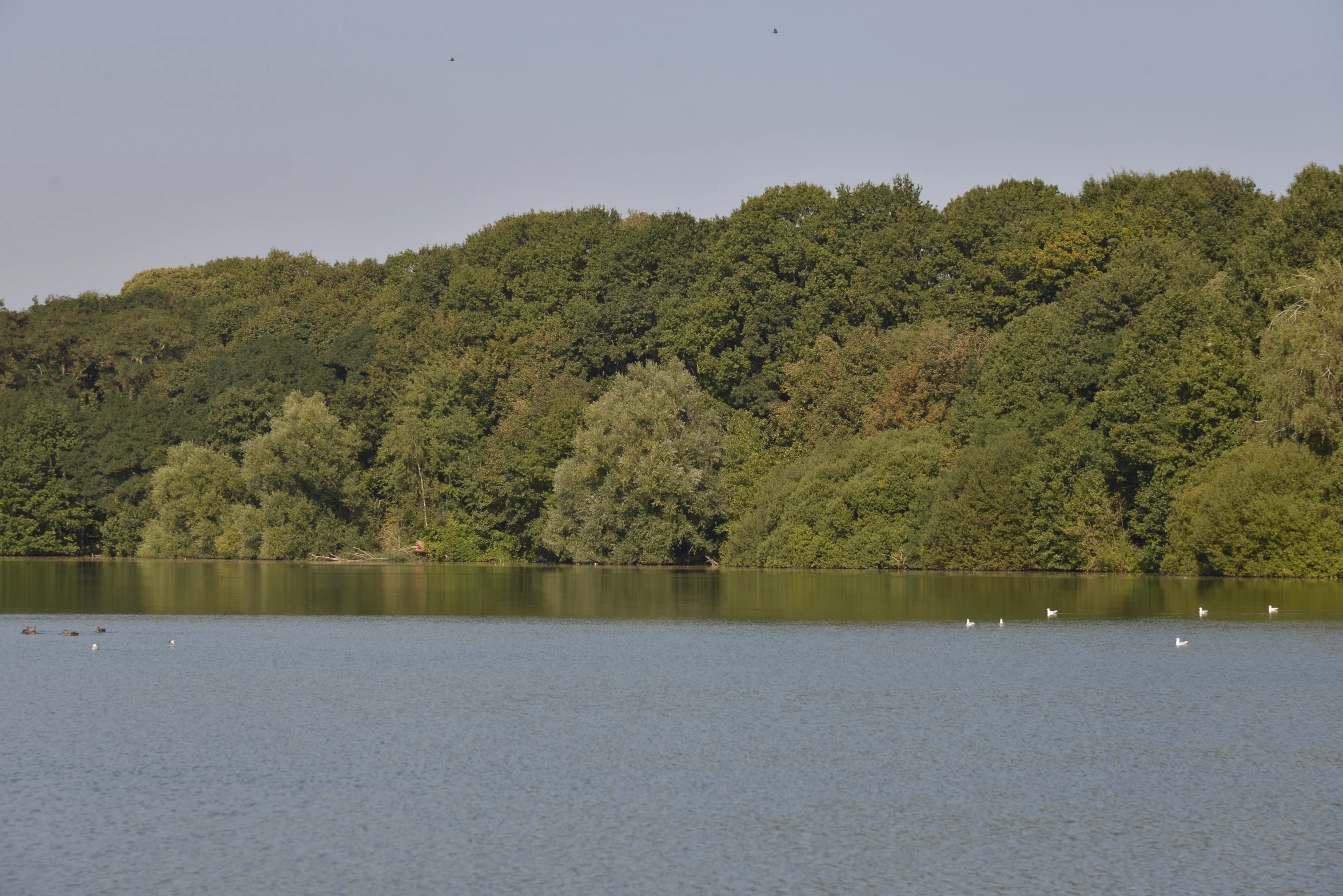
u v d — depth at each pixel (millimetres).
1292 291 110938
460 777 43844
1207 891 33875
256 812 40000
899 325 172250
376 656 70812
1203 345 117312
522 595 111625
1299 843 37281
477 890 33750
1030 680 61531
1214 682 60719
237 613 95312
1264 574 112875
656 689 59719
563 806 40594
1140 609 92438
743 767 45062
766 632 81438
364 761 45938
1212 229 155375
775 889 33875
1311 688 58969
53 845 37125
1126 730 50469
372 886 34031
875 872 35062
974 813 39875
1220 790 42312
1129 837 37812
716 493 153375
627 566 157125
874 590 112125
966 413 142875
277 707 55281
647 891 33688
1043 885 34219
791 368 166000
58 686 60688
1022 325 143750
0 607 99688
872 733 50062
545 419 169875
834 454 148750
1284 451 109688
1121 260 144375
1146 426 119562
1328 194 123312
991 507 129625
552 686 60469
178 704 55969
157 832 38188
